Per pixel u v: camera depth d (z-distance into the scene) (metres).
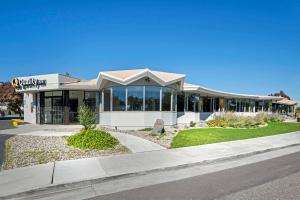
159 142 13.74
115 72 20.97
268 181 7.20
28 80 24.53
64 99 23.33
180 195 6.11
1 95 39.84
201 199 5.82
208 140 14.46
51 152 10.62
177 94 25.06
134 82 19.88
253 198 5.83
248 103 42.91
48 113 24.58
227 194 6.12
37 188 6.45
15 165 8.68
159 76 21.09
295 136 18.08
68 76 24.95
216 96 33.22
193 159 9.86
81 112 14.51
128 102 19.78
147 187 6.78
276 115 35.72
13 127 20.80
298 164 9.54
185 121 26.05
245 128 22.34
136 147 12.16
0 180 7.05
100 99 23.36
